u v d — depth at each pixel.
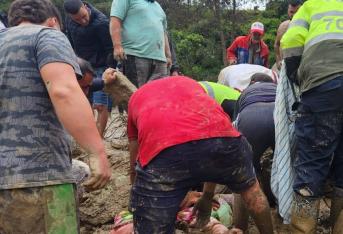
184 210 4.47
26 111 2.74
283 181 4.14
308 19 4.07
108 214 4.98
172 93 3.42
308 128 3.84
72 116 2.61
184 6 20.81
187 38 19.48
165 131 3.23
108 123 7.13
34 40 2.78
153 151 3.23
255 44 8.65
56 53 2.71
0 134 2.76
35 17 2.97
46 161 2.74
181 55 19.38
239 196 4.21
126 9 6.11
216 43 19.83
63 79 2.65
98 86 4.82
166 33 6.87
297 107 4.07
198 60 19.48
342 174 3.93
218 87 4.91
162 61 6.33
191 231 4.32
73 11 6.35
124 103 4.85
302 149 3.90
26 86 2.74
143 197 3.29
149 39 6.16
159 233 3.30
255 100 4.48
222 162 3.26
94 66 6.66
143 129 3.30
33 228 2.72
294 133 4.21
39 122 2.75
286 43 4.06
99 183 2.69
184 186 3.30
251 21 20.23
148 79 6.29
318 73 3.76
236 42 8.76
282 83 4.29
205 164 3.23
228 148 3.24
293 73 4.14
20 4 2.98
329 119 3.77
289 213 4.12
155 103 3.38
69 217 2.80
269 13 20.67
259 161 4.44
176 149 3.18
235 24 19.75
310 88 3.78
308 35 3.99
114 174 5.52
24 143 2.72
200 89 3.50
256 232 4.71
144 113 3.36
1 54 2.81
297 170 3.94
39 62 2.72
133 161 3.87
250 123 4.32
